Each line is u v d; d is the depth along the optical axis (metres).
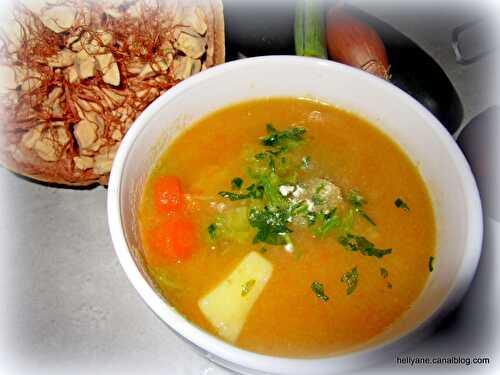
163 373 0.23
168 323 0.18
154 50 0.27
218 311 0.21
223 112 0.26
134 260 0.19
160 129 0.24
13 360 0.23
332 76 0.25
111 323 0.24
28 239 0.27
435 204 0.23
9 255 0.26
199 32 0.27
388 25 0.33
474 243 0.20
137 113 0.28
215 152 0.25
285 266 0.22
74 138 0.27
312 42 0.30
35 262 0.26
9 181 0.28
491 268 0.26
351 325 0.21
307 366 0.17
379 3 0.36
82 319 0.24
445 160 0.22
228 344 0.17
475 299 0.25
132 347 0.24
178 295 0.21
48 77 0.27
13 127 0.26
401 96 0.24
